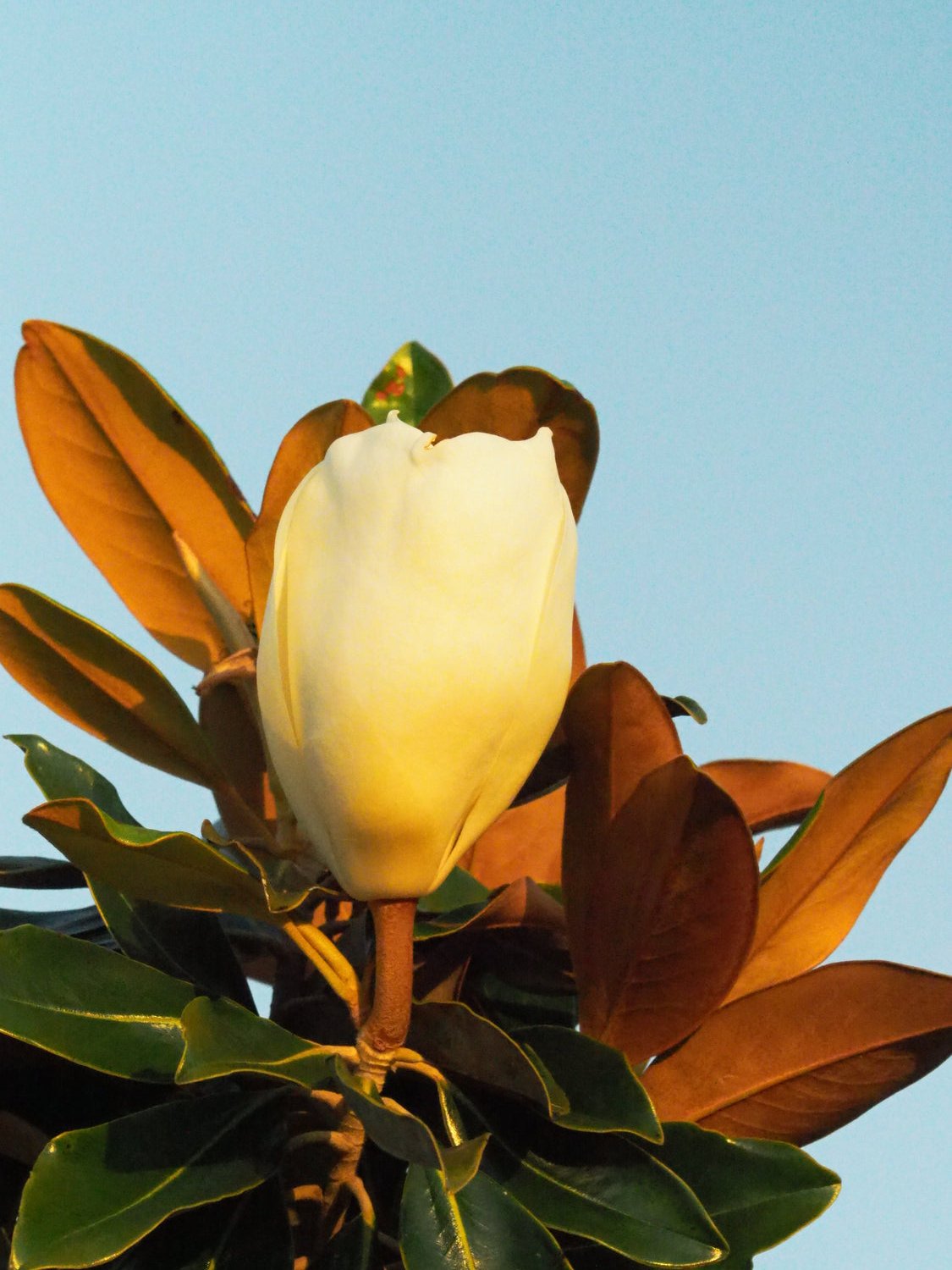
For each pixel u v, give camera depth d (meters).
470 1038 1.10
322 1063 1.09
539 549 1.07
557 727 1.15
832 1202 1.11
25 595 1.13
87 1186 1.07
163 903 1.11
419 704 1.06
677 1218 1.09
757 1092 1.15
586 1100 1.10
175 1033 1.12
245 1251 1.10
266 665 1.08
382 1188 1.14
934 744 1.14
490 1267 1.08
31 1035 1.09
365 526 1.07
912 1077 1.15
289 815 1.16
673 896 1.13
